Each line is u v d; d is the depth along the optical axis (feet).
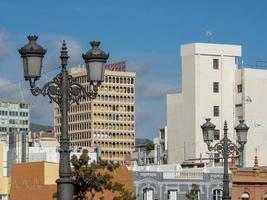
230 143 217.77
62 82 123.44
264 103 625.82
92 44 125.39
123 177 405.18
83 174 283.59
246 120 618.03
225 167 200.03
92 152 511.81
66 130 122.01
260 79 626.64
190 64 641.81
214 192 432.25
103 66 124.88
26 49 122.72
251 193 453.17
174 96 652.89
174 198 423.23
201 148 631.56
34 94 122.72
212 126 205.57
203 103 635.25
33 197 395.14
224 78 638.94
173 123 652.89
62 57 123.85
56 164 397.80
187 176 428.15
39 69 123.03
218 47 640.58
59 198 119.75
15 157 449.48
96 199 375.86
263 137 619.26
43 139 606.14
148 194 416.26
